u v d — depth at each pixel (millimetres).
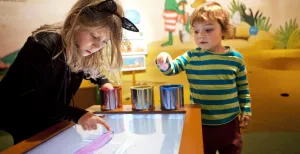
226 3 1435
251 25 1438
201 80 1071
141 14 1450
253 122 1489
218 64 1052
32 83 751
